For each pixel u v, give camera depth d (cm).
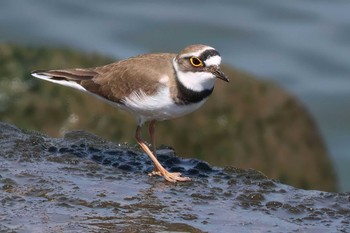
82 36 2692
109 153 1119
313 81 2534
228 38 2705
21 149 1095
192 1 2908
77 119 1652
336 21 2772
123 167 1066
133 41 2677
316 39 2686
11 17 2770
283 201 970
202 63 1020
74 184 977
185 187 1003
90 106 1662
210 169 1087
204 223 882
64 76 1088
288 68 2575
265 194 993
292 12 2838
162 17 2792
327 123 2394
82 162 1069
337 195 996
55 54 1738
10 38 2662
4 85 1670
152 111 1041
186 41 2686
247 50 2648
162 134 1652
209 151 1667
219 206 941
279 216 926
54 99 1666
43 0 2867
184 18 2788
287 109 1731
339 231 885
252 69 2556
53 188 955
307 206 955
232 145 1680
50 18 2788
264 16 2822
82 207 904
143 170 1068
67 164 1056
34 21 2761
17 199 914
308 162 1719
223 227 875
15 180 973
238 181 1036
